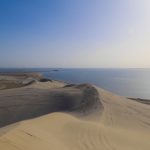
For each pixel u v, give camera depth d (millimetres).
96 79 72938
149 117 11836
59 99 15633
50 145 4762
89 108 13359
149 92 34938
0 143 3678
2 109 12773
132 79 73750
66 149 4859
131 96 30203
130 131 8594
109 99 16125
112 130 8008
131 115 12055
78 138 6316
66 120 9203
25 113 12180
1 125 10078
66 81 61156
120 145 5914
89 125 8164
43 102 14797
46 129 6879
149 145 6270
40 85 34469
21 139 4449
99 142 6016
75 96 16328
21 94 17703
